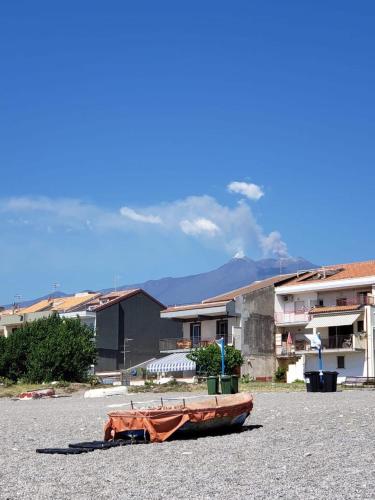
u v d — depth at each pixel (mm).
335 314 75625
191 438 25062
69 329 72312
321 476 17078
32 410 40969
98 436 26688
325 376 49531
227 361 67750
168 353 82250
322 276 80875
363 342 73375
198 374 68500
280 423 28828
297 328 80500
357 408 34375
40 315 91875
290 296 81562
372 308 73812
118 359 88250
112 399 49062
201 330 81562
